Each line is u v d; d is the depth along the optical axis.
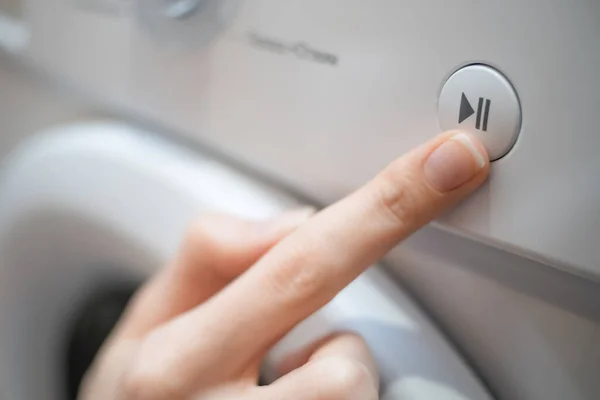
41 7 0.29
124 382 0.20
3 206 0.31
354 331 0.21
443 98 0.19
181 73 0.25
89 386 0.23
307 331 0.22
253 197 0.25
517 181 0.18
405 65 0.19
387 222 0.19
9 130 0.39
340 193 0.22
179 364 0.19
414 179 0.18
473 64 0.18
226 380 0.20
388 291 0.23
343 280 0.19
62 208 0.29
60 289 0.33
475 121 0.18
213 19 0.23
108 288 0.33
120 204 0.27
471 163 0.18
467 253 0.21
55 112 0.35
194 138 0.26
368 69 0.20
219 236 0.21
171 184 0.26
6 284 0.32
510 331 0.21
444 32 0.19
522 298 0.20
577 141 0.17
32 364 0.34
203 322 0.19
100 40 0.27
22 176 0.30
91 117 0.32
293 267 0.19
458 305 0.22
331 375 0.18
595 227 0.17
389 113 0.20
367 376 0.19
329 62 0.21
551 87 0.17
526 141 0.18
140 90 0.26
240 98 0.23
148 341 0.20
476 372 0.22
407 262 0.23
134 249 0.27
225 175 0.26
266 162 0.23
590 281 0.19
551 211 0.18
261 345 0.20
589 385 0.20
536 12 0.17
